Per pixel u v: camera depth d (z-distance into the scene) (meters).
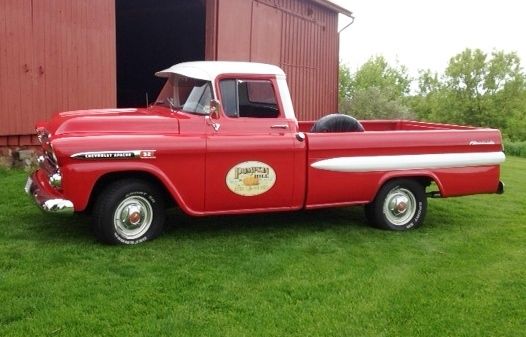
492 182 6.81
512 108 34.03
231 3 12.55
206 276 4.80
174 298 4.33
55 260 5.01
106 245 5.48
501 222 7.27
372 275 5.02
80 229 5.96
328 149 6.06
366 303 4.40
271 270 5.02
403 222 6.65
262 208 5.95
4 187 7.69
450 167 6.59
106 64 10.17
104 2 10.04
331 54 17.14
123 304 4.18
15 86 8.73
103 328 3.81
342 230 6.49
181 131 5.61
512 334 4.00
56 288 4.40
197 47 17.41
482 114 34.44
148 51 18.77
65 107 9.50
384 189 6.46
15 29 8.65
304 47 15.73
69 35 9.46
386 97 24.58
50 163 5.66
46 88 9.17
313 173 6.04
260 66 6.09
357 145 6.18
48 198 5.23
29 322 3.84
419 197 6.66
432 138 6.50
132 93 19.23
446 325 4.09
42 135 5.80
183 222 6.50
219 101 5.74
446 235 6.50
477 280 5.00
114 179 5.50
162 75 6.51
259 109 5.94
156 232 5.70
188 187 5.57
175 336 3.75
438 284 4.87
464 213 7.72
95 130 5.41
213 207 5.74
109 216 5.39
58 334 3.71
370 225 6.72
